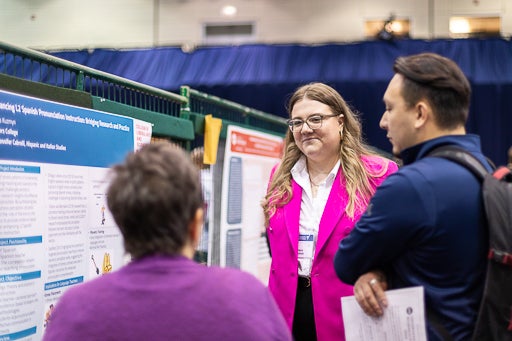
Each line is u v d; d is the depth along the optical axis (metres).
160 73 9.55
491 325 1.28
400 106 1.45
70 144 2.09
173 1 11.44
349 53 9.45
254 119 4.95
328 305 2.08
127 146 2.48
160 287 1.04
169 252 1.09
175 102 3.28
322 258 2.12
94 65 9.64
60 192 2.03
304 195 2.26
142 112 2.77
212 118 3.63
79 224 2.13
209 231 3.72
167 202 1.06
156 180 1.07
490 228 1.29
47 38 11.53
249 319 1.03
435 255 1.33
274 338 1.05
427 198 1.32
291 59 9.52
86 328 1.01
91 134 2.22
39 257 1.91
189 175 1.11
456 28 10.66
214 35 11.37
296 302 2.17
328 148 2.24
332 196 2.18
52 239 1.98
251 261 4.44
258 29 11.24
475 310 1.32
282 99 9.30
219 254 3.86
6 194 1.77
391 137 1.51
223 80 9.39
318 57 9.48
